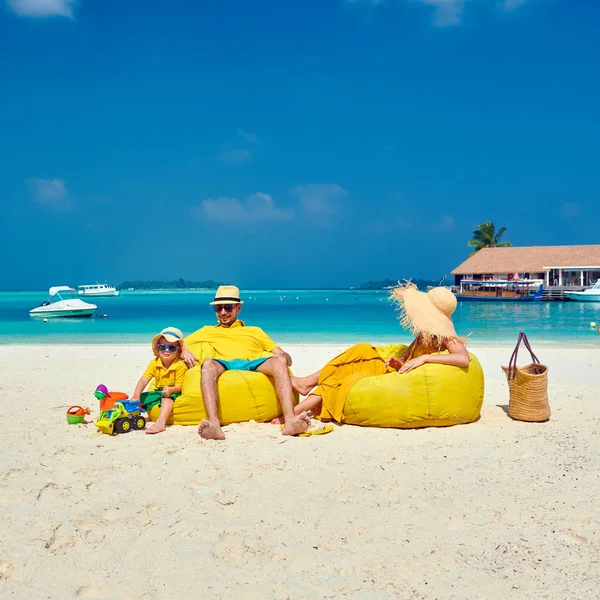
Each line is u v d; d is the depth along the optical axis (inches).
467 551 132.8
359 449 210.5
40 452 209.6
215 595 116.7
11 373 411.5
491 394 330.6
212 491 169.6
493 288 2263.8
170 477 182.2
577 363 457.1
